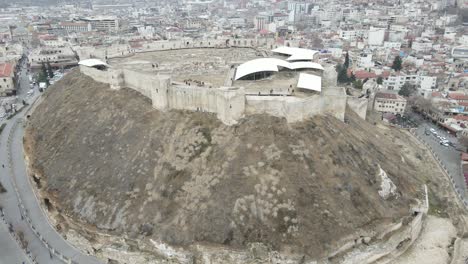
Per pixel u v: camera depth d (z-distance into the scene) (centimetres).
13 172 9325
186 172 7394
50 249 6812
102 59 12888
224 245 6234
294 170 7031
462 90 15950
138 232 6694
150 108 9088
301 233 6259
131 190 7400
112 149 8462
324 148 7631
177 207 6919
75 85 11781
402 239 6831
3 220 7669
